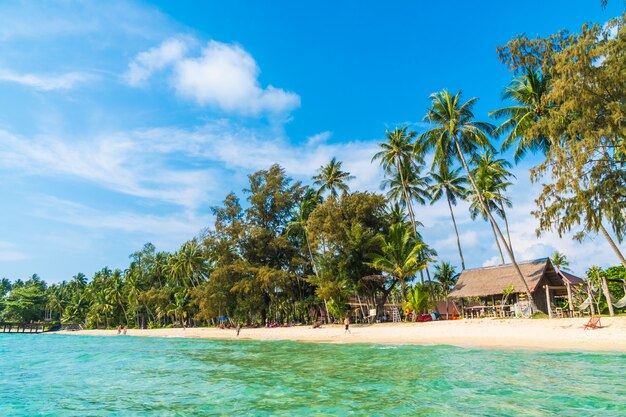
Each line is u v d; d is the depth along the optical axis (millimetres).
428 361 17172
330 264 45875
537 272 34625
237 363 20703
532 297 33844
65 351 34594
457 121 38219
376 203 46031
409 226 44625
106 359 26328
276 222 59344
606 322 23000
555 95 22125
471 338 24609
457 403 10180
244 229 55469
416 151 41719
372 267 44812
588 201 22078
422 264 40000
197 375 17266
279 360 20781
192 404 11711
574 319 25500
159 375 17828
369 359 18875
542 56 26859
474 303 45531
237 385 14266
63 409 11836
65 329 103125
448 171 48562
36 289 114375
